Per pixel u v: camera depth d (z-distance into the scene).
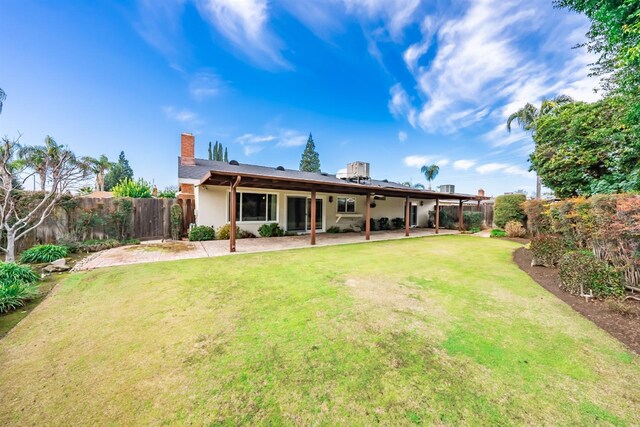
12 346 2.52
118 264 5.86
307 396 1.88
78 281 4.58
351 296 3.91
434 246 9.00
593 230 4.55
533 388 1.98
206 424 1.64
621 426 1.64
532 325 3.03
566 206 5.43
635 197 3.72
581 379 2.09
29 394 1.88
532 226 8.45
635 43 3.87
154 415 1.71
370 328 2.90
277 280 4.70
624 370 2.20
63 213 7.74
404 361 2.29
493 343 2.62
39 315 3.22
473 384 2.01
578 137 7.26
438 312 3.36
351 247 8.55
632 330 2.88
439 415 1.71
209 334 2.76
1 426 1.62
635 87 4.63
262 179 7.43
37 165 6.52
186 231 10.62
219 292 4.05
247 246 8.52
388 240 10.50
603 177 6.83
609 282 3.78
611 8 3.93
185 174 10.70
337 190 10.07
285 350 2.46
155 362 2.27
